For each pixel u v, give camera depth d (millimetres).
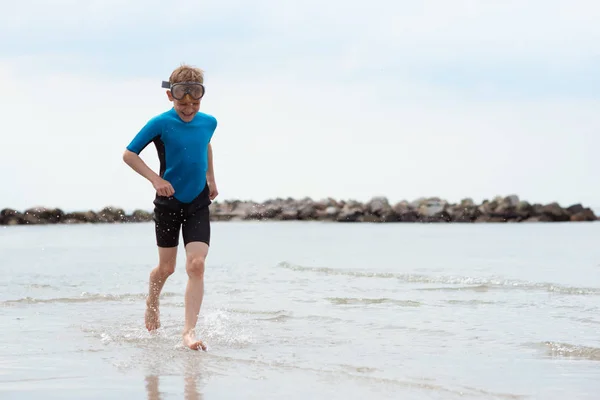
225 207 47188
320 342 4910
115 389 3623
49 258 13125
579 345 4609
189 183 5176
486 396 3471
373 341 4918
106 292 7867
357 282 8500
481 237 20750
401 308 6395
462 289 7672
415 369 4051
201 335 5215
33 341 5027
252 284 8445
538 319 5703
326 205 46000
